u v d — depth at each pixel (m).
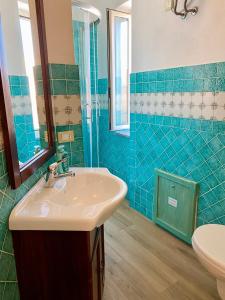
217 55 1.55
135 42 2.21
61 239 0.97
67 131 1.68
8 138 0.89
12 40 1.04
